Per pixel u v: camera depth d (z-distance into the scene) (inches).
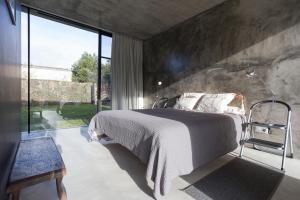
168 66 176.7
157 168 57.0
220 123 85.5
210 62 137.8
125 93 192.4
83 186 65.7
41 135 138.1
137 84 203.5
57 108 183.0
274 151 102.7
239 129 101.7
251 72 113.1
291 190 64.7
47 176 47.1
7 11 52.5
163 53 182.4
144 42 208.2
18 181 42.8
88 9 140.3
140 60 206.8
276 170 81.1
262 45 108.0
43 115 169.2
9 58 56.2
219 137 83.0
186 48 157.5
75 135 139.6
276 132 102.0
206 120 81.2
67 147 110.1
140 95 206.1
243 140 96.9
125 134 80.7
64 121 186.7
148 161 60.6
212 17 136.0
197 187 66.2
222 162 90.4
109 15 150.0
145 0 128.0
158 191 56.5
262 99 108.3
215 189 64.9
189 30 154.6
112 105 183.9
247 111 115.5
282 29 99.7
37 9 139.4
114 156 96.3
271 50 104.1
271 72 104.3
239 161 91.7
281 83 100.3
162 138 59.1
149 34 191.9
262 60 108.1
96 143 118.6
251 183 69.5
